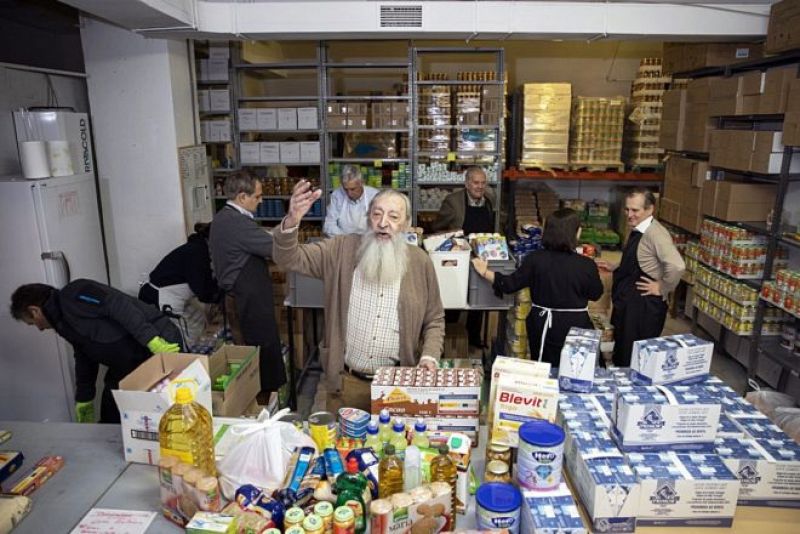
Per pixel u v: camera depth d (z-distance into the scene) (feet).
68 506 5.21
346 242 7.97
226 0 13.96
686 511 4.86
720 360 15.23
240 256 11.02
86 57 14.17
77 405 8.84
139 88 14.32
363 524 4.63
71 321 8.16
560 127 20.86
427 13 13.73
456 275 10.34
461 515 5.04
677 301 18.13
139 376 6.18
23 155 10.50
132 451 5.81
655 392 5.33
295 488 4.88
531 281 10.52
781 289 11.91
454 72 24.34
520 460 4.90
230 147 18.69
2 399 11.26
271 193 19.13
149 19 11.89
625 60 24.12
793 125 11.47
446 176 19.10
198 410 5.22
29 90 12.21
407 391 5.85
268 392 11.57
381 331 7.69
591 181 24.80
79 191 11.62
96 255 12.28
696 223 15.62
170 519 5.02
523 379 5.40
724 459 5.12
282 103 23.99
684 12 13.65
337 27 13.79
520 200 22.81
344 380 7.88
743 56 15.26
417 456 4.87
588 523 4.93
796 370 11.77
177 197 14.82
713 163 14.87
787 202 13.44
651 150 20.86
